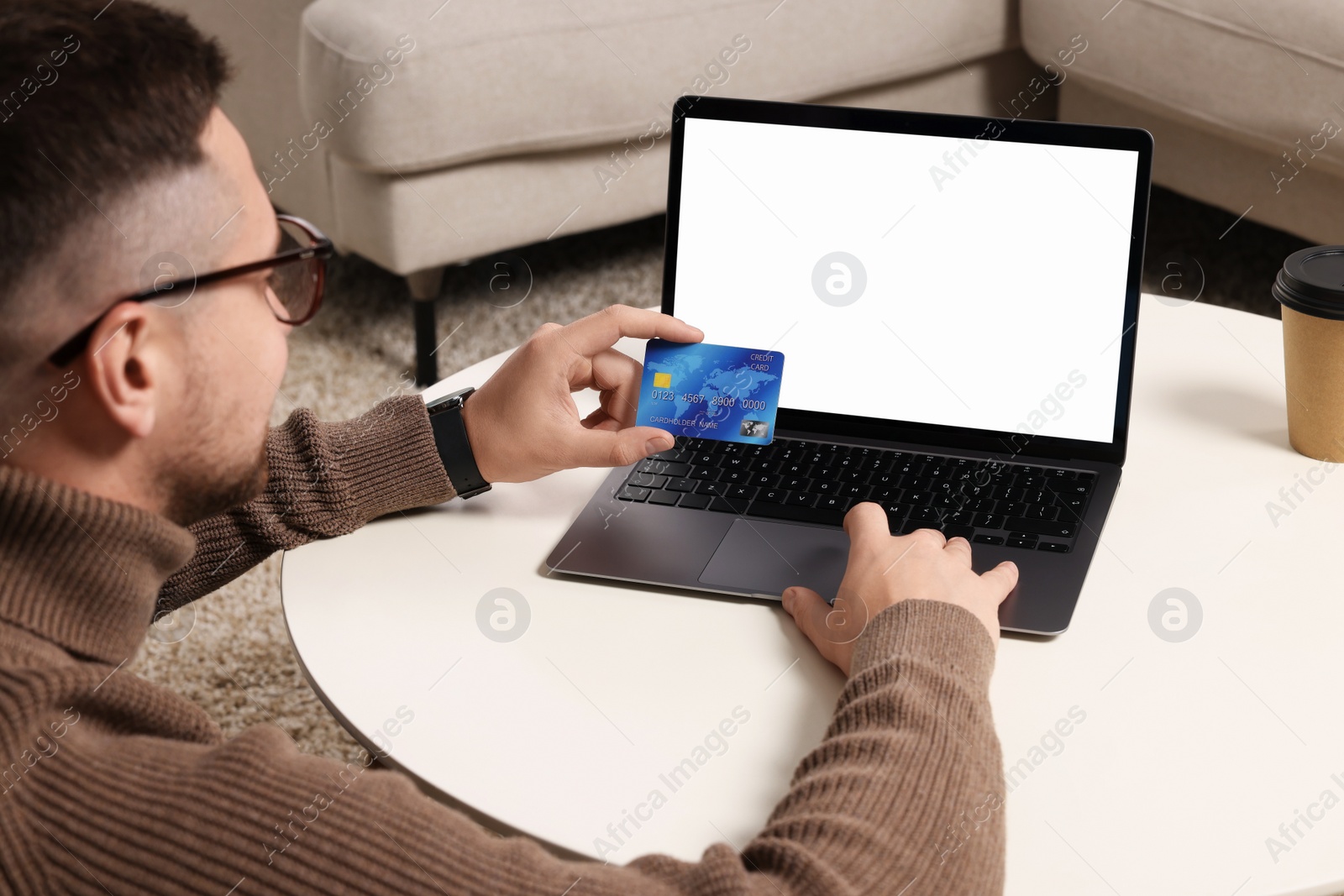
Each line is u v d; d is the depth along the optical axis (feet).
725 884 1.84
